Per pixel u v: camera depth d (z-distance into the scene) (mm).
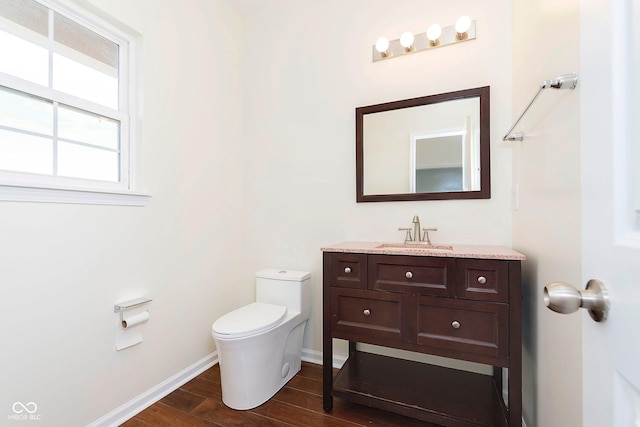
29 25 1288
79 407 1361
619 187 409
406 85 1902
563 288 456
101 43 1557
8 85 1210
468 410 1374
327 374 1575
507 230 1660
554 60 999
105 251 1485
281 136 2273
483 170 1696
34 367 1224
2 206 1146
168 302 1810
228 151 2299
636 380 363
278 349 1755
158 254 1757
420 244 1751
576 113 811
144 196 1663
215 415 1561
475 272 1300
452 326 1336
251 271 2381
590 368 489
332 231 2109
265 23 2334
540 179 1146
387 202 1938
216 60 2199
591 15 493
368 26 2010
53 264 1289
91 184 1489
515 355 1230
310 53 2182
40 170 1312
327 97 2125
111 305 1503
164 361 1772
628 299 381
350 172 2053
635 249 365
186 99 1953
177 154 1886
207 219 2107
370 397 1484
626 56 401
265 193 2328
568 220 874
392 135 1921
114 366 1506
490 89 1699
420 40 1858
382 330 1464
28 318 1210
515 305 1236
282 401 1671
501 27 1685
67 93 1412
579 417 823
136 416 1559
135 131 1671
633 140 385
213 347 2139
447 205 1789
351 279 1532
